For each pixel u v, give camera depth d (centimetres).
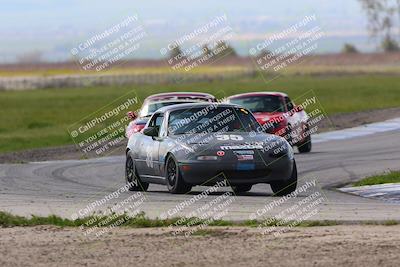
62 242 3469
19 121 15850
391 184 5428
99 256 3188
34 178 6569
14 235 3653
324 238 3391
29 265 3052
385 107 15875
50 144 10788
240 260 3058
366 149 8481
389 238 3359
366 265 2930
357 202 4703
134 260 3105
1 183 6203
